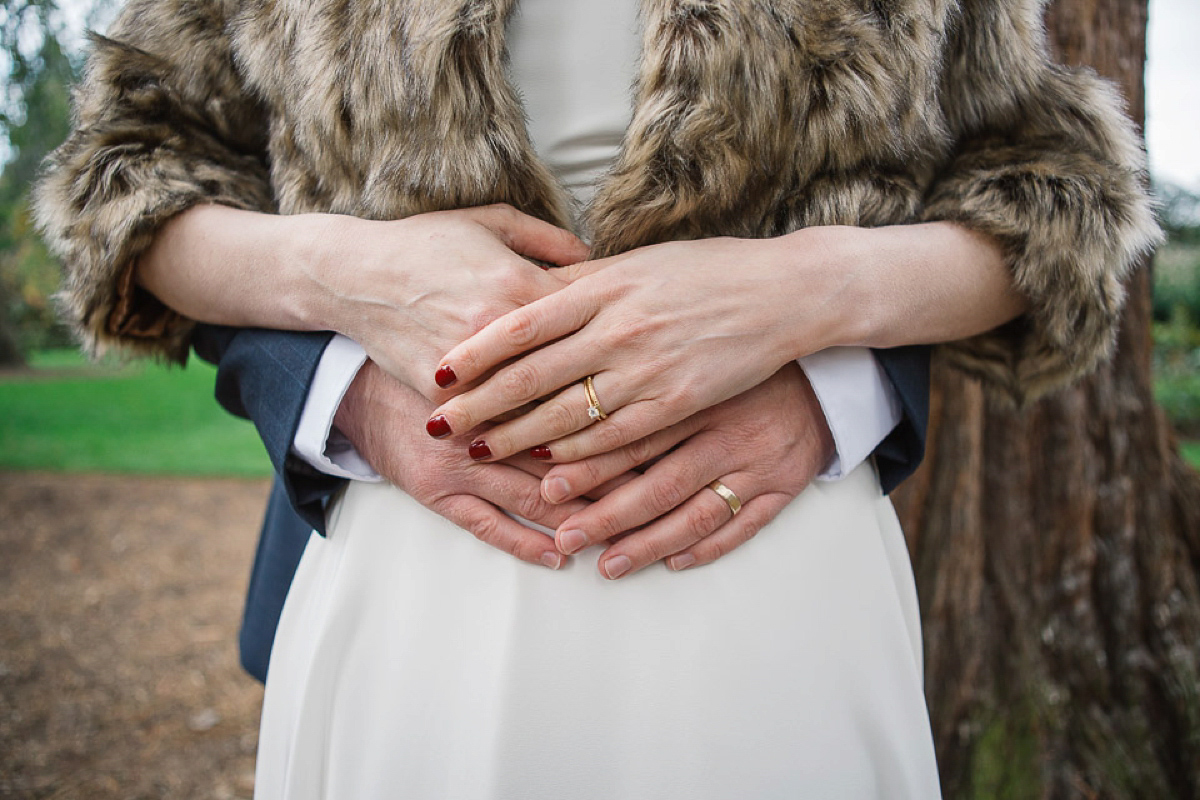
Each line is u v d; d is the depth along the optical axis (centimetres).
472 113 74
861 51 75
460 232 76
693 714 76
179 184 87
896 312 80
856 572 84
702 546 77
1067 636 170
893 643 86
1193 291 891
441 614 78
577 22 82
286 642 88
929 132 82
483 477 76
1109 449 171
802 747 78
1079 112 91
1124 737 166
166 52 90
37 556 452
